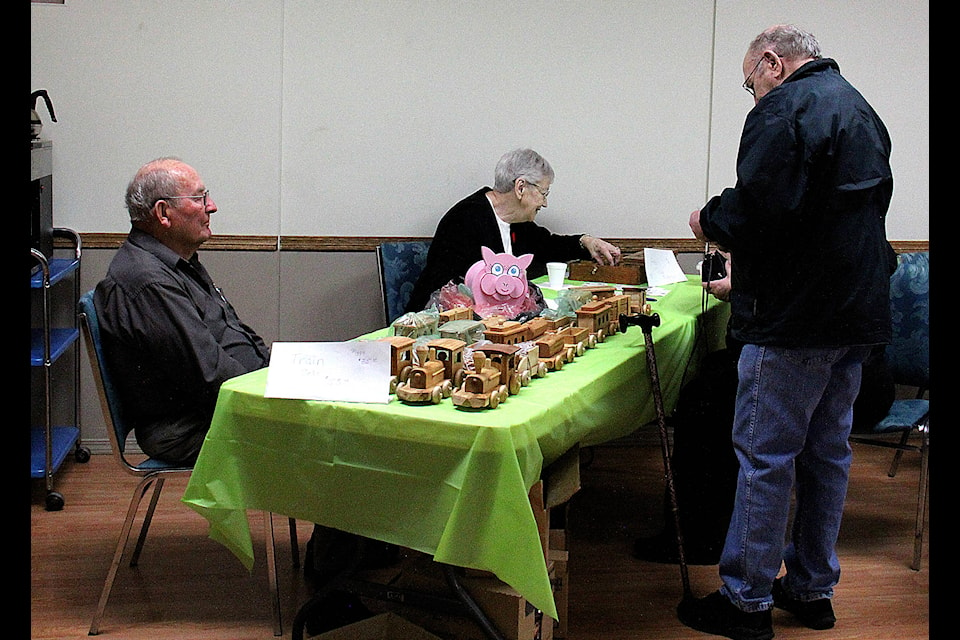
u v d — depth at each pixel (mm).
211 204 2633
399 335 2275
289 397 1978
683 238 4008
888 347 3342
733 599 2422
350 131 3730
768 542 2359
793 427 2305
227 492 2090
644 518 3254
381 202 3797
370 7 3662
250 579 2707
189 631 2402
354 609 2459
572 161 3883
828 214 2166
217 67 3604
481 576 2123
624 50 3828
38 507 3193
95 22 3496
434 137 3785
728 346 2885
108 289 2391
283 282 3777
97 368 2324
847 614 2596
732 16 3855
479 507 1842
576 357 2428
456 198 3842
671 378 2805
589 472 3717
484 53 3760
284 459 2035
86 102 3535
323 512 2016
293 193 3732
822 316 2203
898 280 3338
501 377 2014
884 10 3885
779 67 2350
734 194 2227
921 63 3912
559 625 2385
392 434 1902
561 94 3826
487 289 2682
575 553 2961
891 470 3734
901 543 3078
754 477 2340
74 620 2436
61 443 3402
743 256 2291
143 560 2809
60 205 3580
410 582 2197
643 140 3904
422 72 3734
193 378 2377
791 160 2143
